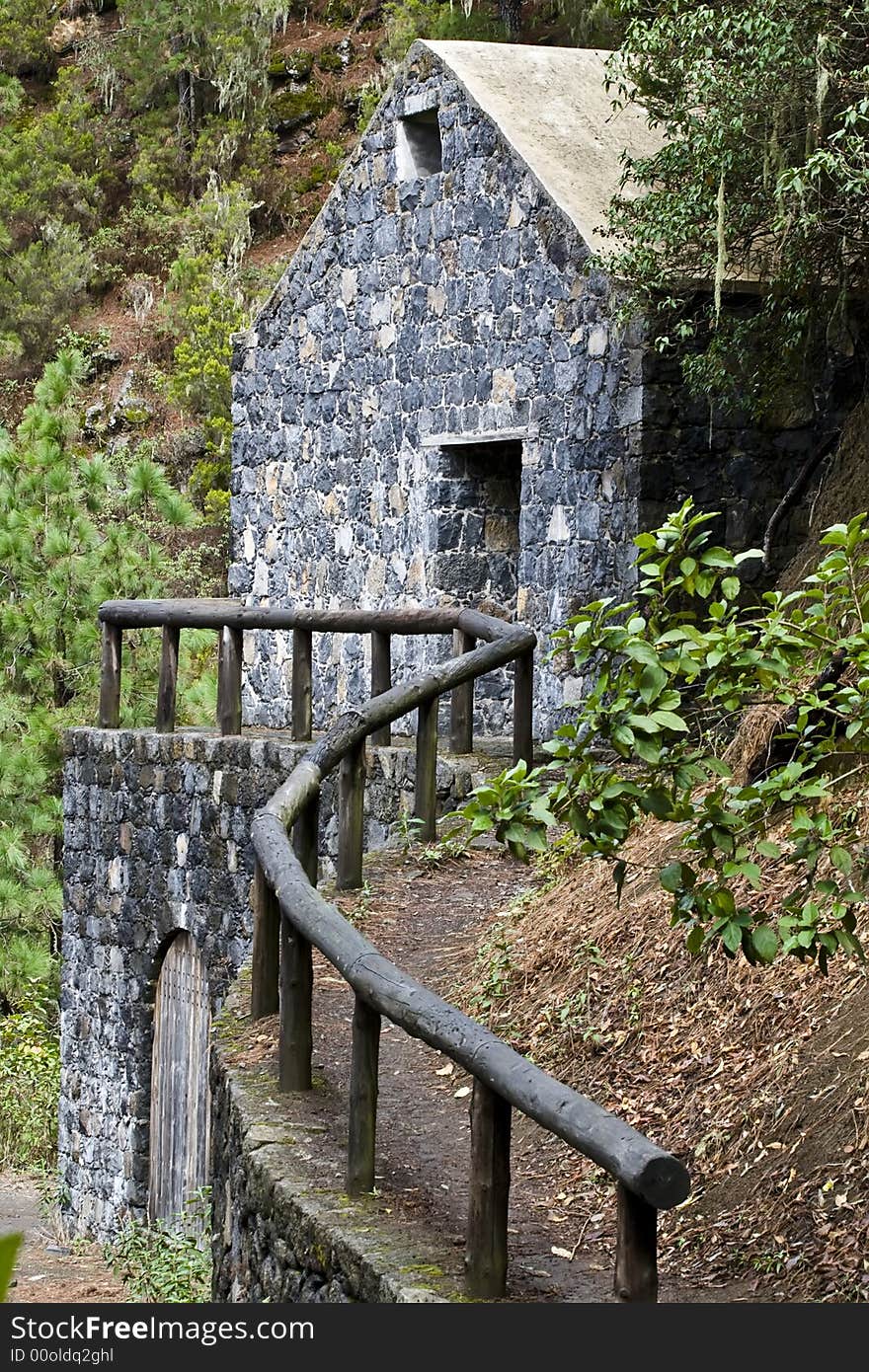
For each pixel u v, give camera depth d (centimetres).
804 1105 515
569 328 1167
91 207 3234
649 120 1116
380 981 500
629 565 1110
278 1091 619
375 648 1001
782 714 662
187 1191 1133
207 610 1123
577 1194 544
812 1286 448
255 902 705
